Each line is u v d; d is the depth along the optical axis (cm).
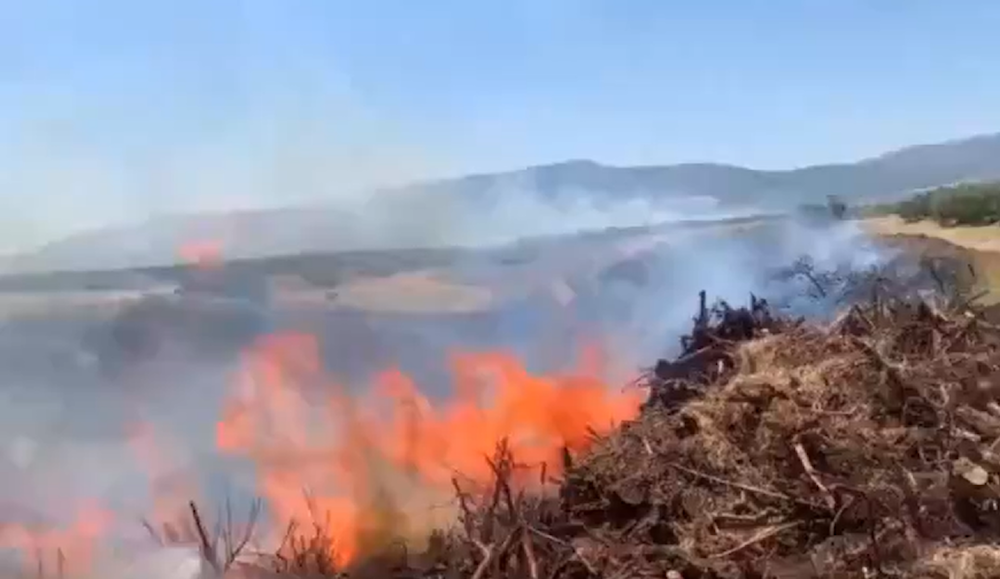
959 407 406
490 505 383
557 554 352
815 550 345
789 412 412
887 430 398
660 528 379
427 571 360
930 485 358
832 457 388
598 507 400
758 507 376
